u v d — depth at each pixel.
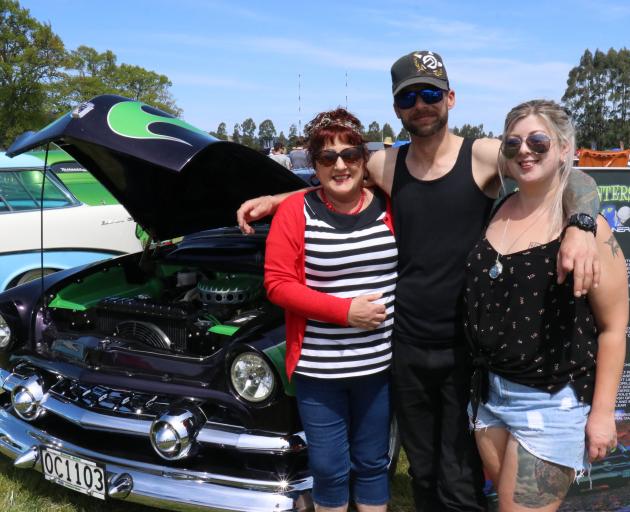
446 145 2.01
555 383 1.71
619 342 1.70
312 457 2.17
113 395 2.72
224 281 3.09
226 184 3.17
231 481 2.34
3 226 5.15
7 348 3.02
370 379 2.14
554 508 1.76
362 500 2.29
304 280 2.09
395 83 2.00
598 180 2.41
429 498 2.30
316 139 2.01
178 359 2.62
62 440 2.71
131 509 2.88
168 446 2.38
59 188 5.70
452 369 2.07
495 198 2.04
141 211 3.38
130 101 2.87
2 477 3.10
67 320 3.18
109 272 3.50
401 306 2.09
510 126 1.75
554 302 1.70
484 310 1.80
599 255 1.67
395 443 2.86
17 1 33.88
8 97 33.91
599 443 1.69
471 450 2.11
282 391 2.32
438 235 2.00
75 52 45.31
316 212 2.06
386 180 2.13
